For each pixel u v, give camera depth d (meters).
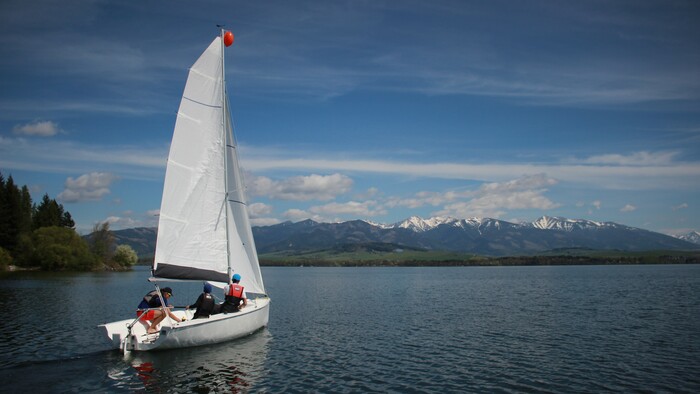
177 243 23.98
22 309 40.16
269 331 30.31
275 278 116.69
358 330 31.00
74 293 56.31
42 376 18.97
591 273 124.81
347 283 90.75
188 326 22.17
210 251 25.12
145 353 22.42
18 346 24.44
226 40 26.00
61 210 157.75
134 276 99.81
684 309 41.00
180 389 17.73
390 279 106.31
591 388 18.16
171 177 23.84
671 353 23.88
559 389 18.05
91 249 138.00
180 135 24.14
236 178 27.56
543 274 123.69
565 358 22.98
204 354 22.59
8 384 17.97
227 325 24.33
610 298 51.66
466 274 131.88
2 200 123.50
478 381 19.09
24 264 120.00
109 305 43.28
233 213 27.70
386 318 36.97
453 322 34.62
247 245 28.17
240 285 26.69
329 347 25.39
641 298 51.22
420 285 81.62
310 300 53.19
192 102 24.55
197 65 24.69
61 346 24.41
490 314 39.22
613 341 27.06
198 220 24.75
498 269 177.88
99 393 17.08
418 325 33.25
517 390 17.97
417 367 21.31
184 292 62.75
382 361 22.39
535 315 38.31
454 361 22.42
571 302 48.03
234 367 20.70
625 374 20.03
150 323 23.12
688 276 100.50
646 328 31.33
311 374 20.02
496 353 24.14
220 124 25.55
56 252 119.19
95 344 24.98
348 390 17.88
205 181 25.02
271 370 20.47
